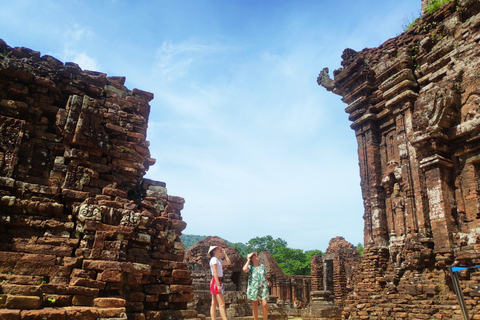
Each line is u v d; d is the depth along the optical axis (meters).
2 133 7.85
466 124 15.81
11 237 7.34
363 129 21.70
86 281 7.21
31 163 8.20
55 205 7.84
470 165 16.17
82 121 8.80
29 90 8.69
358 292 19.11
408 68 19.36
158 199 9.90
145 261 8.58
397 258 17.97
